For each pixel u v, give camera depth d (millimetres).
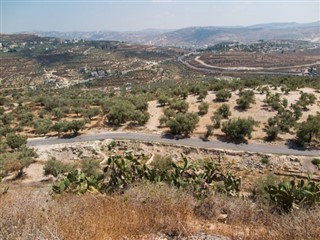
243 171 51531
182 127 64062
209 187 11852
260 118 69250
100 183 11492
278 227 6664
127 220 6598
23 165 47812
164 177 12078
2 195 8867
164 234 6449
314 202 8914
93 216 6613
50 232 5207
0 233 5434
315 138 60125
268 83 99875
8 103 98125
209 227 7223
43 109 86688
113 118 71500
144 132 66875
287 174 49469
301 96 77000
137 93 108562
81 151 58719
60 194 9766
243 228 7156
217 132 64625
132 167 12031
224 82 94562
